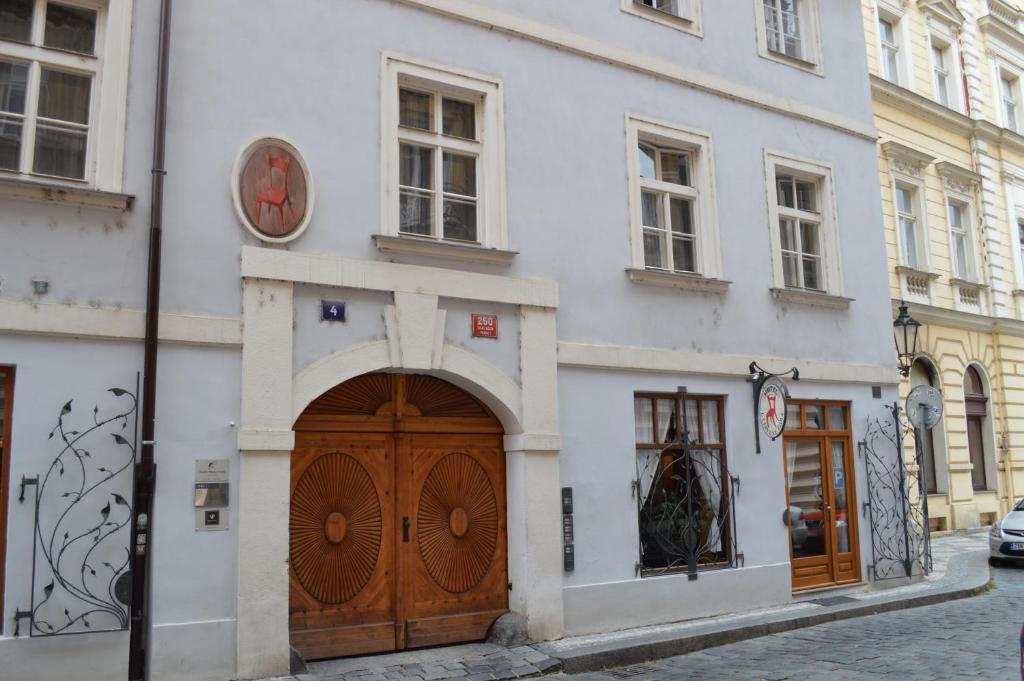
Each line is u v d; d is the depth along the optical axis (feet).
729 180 38.06
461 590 29.45
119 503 23.08
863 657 27.32
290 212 26.68
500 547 30.42
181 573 23.72
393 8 29.81
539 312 31.24
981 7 74.02
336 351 26.96
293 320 26.35
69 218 23.52
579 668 27.04
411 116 30.53
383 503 28.45
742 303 37.40
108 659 22.44
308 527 27.07
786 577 36.47
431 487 29.43
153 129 24.99
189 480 24.17
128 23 24.99
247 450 24.94
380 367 27.66
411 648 28.17
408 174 30.17
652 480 33.91
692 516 34.55
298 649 26.22
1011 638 29.35
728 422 36.09
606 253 33.53
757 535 36.06
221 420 24.84
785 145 40.68
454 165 31.17
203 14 26.27
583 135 33.76
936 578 42.93
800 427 39.32
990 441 66.80
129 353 23.85
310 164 27.35
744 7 40.42
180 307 24.67
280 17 27.55
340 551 27.50
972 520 62.39
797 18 43.93
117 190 24.18
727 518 35.45
